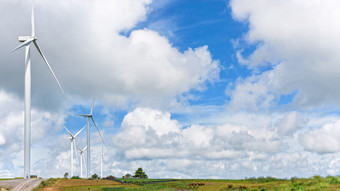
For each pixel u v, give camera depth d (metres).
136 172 139.88
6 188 66.44
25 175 85.06
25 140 86.31
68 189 68.88
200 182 77.00
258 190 51.81
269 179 65.44
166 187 72.06
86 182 84.62
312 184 50.41
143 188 70.56
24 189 66.44
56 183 79.12
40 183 74.38
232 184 62.81
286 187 49.84
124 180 95.50
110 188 70.44
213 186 64.94
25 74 89.38
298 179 58.41
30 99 88.69
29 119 87.56
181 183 76.94
